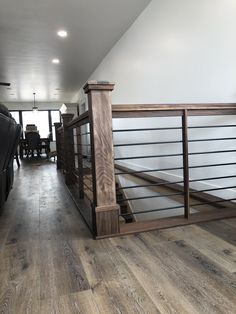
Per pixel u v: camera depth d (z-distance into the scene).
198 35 2.45
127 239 1.62
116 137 5.12
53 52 4.96
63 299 1.06
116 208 1.67
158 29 3.16
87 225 1.89
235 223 1.82
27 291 1.12
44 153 10.62
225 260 1.32
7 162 2.34
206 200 2.33
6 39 4.23
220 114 1.91
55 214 2.24
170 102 3.02
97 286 1.14
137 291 1.09
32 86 7.96
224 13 2.11
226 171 2.25
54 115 11.30
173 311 0.96
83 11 3.45
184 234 1.66
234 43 2.04
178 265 1.29
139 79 3.82
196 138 2.60
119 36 4.40
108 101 1.63
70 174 3.62
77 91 9.23
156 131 3.47
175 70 2.87
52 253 1.48
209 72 2.34
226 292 1.07
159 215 3.32
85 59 5.55
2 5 3.19
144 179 3.68
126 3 3.31
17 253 1.49
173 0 2.80
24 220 2.10
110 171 1.66
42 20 3.63
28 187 3.56
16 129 2.10
